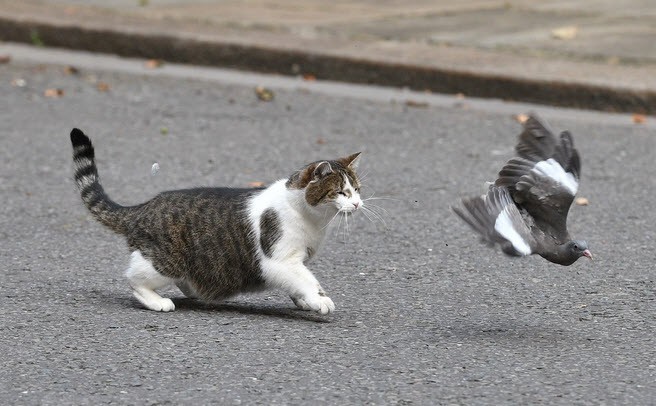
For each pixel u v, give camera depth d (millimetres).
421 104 17422
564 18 22125
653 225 12086
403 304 9602
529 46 19781
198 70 19516
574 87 17500
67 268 10492
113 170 13828
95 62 19734
